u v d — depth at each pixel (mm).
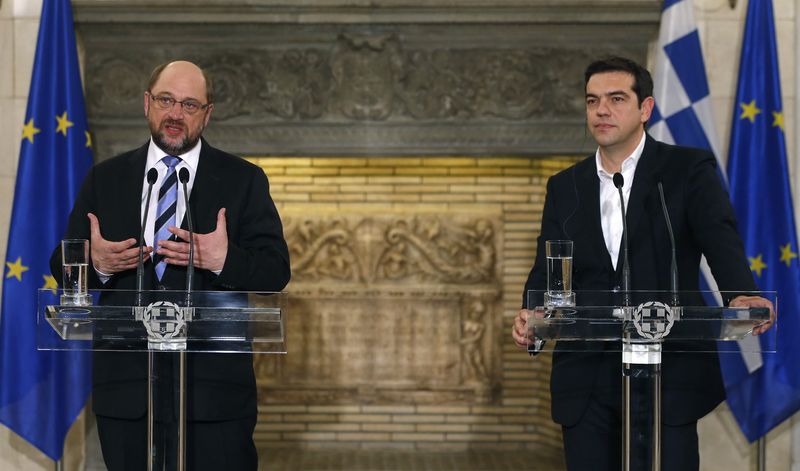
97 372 7219
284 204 14797
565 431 7285
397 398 14812
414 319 14766
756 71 11094
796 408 10727
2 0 11438
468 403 14812
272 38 12094
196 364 7172
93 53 11945
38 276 10742
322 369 14781
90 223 7469
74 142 10984
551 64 12195
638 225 7137
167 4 11844
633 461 6203
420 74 12195
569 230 7305
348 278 14750
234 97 12117
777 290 10805
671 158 7246
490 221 14781
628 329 6148
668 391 6887
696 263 7246
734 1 11539
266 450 14680
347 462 14180
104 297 6363
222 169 7539
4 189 11438
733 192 10984
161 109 7266
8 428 11320
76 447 11797
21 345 10695
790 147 11461
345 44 12133
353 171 14781
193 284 7191
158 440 6293
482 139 12250
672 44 11141
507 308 14812
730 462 11484
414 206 14781
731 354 10773
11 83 11469
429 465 14109
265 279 7141
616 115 7129
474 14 11992
